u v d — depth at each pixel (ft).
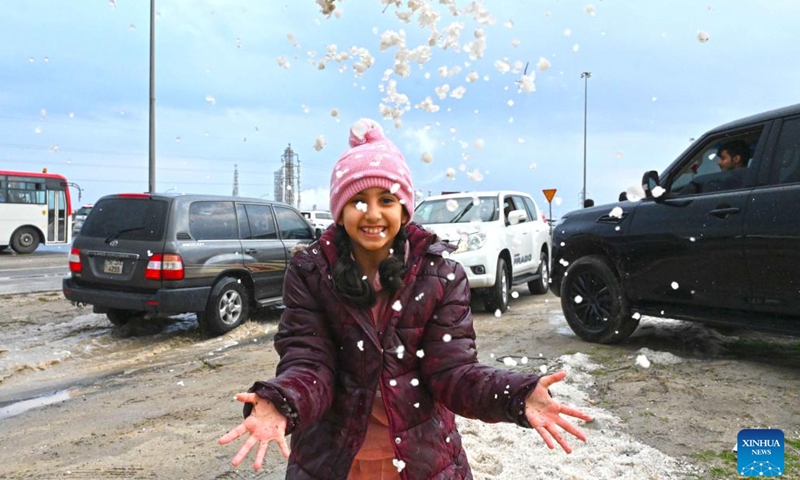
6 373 16.67
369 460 5.56
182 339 21.11
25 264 54.44
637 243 15.99
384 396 5.36
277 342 5.58
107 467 9.74
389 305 5.50
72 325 23.88
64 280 22.02
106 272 21.03
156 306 19.98
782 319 13.15
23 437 11.49
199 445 10.61
